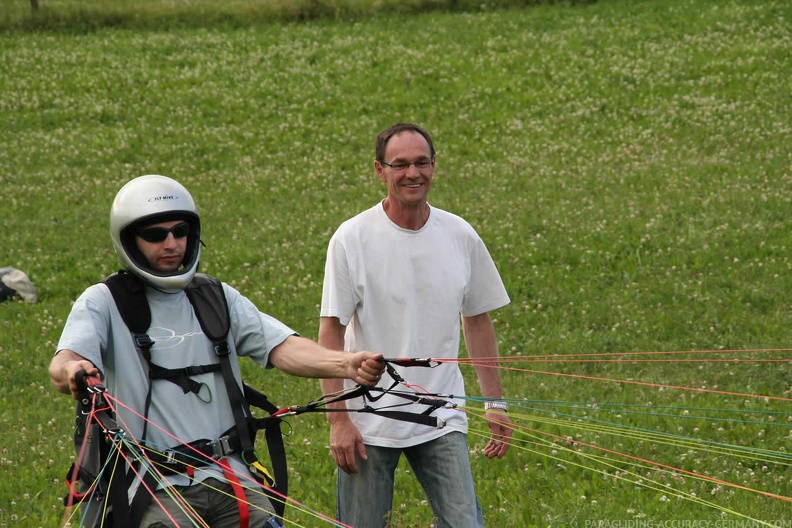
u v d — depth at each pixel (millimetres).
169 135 63562
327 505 21203
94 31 86125
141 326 12695
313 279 41062
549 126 60781
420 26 82875
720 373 29516
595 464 22750
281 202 51844
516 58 73000
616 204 46969
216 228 48250
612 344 32688
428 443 15586
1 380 31781
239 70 74625
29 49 80375
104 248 46031
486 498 21078
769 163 51219
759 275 37750
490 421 16938
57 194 54188
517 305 36625
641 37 75812
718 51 70625
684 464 22500
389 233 15734
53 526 20188
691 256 40031
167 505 12273
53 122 66375
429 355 15734
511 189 50969
